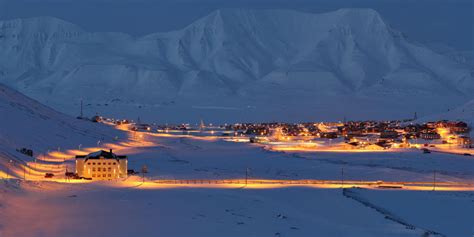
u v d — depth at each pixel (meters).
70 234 118.62
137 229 123.69
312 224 132.50
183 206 145.88
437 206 156.12
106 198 154.50
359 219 139.12
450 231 131.62
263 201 154.88
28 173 199.50
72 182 183.12
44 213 135.38
